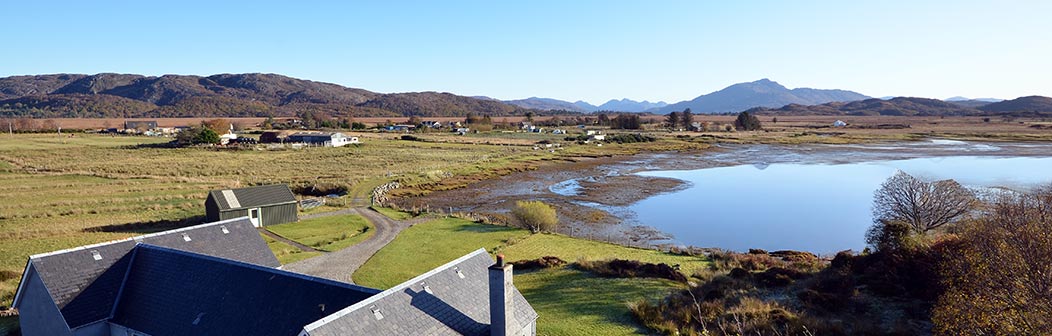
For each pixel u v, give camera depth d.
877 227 33.81
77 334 22.19
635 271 34.94
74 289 23.12
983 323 16.94
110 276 24.41
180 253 24.69
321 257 41.41
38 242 43.91
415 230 50.62
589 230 54.31
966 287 19.55
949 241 26.70
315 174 87.38
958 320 17.84
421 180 84.56
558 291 32.44
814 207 65.31
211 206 51.12
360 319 17.12
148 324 21.98
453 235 48.47
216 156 112.88
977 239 21.36
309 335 15.59
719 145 157.25
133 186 72.31
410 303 19.06
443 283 21.22
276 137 148.00
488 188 81.56
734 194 74.88
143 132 186.00
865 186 79.81
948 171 88.94
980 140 159.12
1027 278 17.41
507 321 19.11
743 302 27.28
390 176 85.88
